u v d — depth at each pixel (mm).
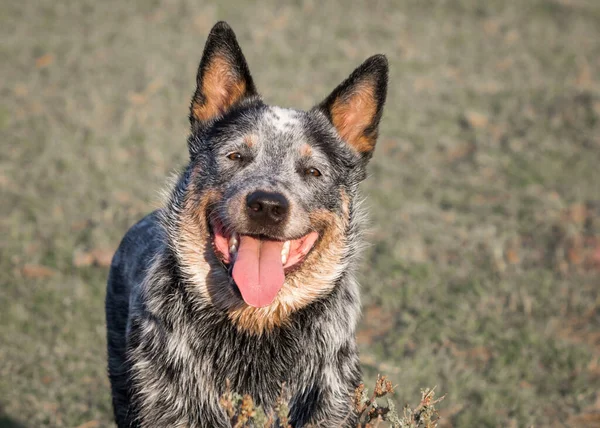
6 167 13305
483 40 23188
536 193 13430
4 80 18000
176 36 21891
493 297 10031
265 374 5531
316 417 5520
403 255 11023
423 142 15891
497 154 15219
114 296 6941
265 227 5453
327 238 5844
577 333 9414
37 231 11250
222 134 5945
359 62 20656
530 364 8641
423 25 24062
